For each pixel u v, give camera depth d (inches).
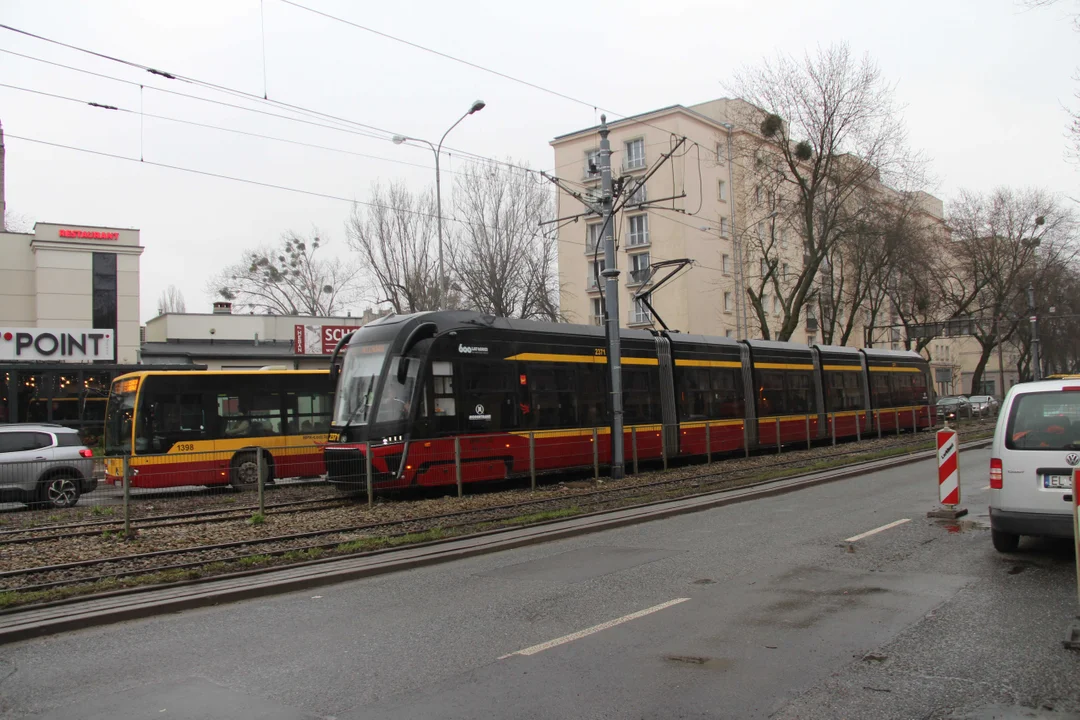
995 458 348.8
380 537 457.1
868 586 308.8
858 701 192.2
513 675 217.6
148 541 468.4
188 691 212.5
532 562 389.7
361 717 189.9
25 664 244.1
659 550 406.3
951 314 2165.4
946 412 1891.0
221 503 597.6
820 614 270.5
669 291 1935.3
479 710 192.1
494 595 319.0
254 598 334.3
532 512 549.6
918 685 201.9
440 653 240.8
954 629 249.3
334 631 272.8
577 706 193.0
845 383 1218.6
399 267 1510.8
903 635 244.1
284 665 234.1
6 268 1425.9
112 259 1461.6
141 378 750.5
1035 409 344.2
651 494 638.5
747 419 990.4
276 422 810.8
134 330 1465.3
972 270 2068.2
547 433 733.9
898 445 1099.9
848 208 1563.7
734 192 2059.5
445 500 624.4
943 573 328.2
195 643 263.1
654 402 861.8
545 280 1475.1
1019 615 263.3
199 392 773.9
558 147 2137.1
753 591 306.5
